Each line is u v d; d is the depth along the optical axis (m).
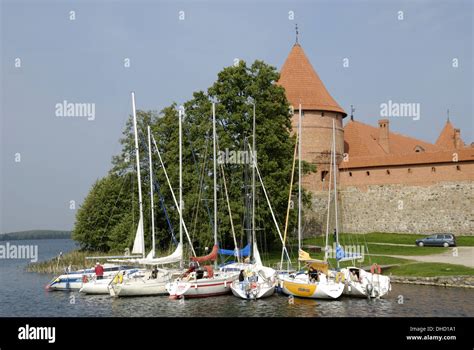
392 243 63.59
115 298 37.56
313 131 73.62
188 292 36.25
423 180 70.06
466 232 66.75
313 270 37.19
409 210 70.69
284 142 58.62
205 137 56.44
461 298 34.56
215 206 43.12
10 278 52.75
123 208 70.38
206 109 57.38
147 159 66.44
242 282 36.75
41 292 42.09
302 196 60.56
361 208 74.12
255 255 42.50
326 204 73.88
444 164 68.75
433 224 68.88
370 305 33.16
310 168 60.66
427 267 43.69
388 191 72.44
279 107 58.97
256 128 56.16
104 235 73.38
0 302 37.50
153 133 66.38
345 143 84.38
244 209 50.94
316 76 76.75
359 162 74.62
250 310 32.50
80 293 40.66
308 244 65.69
